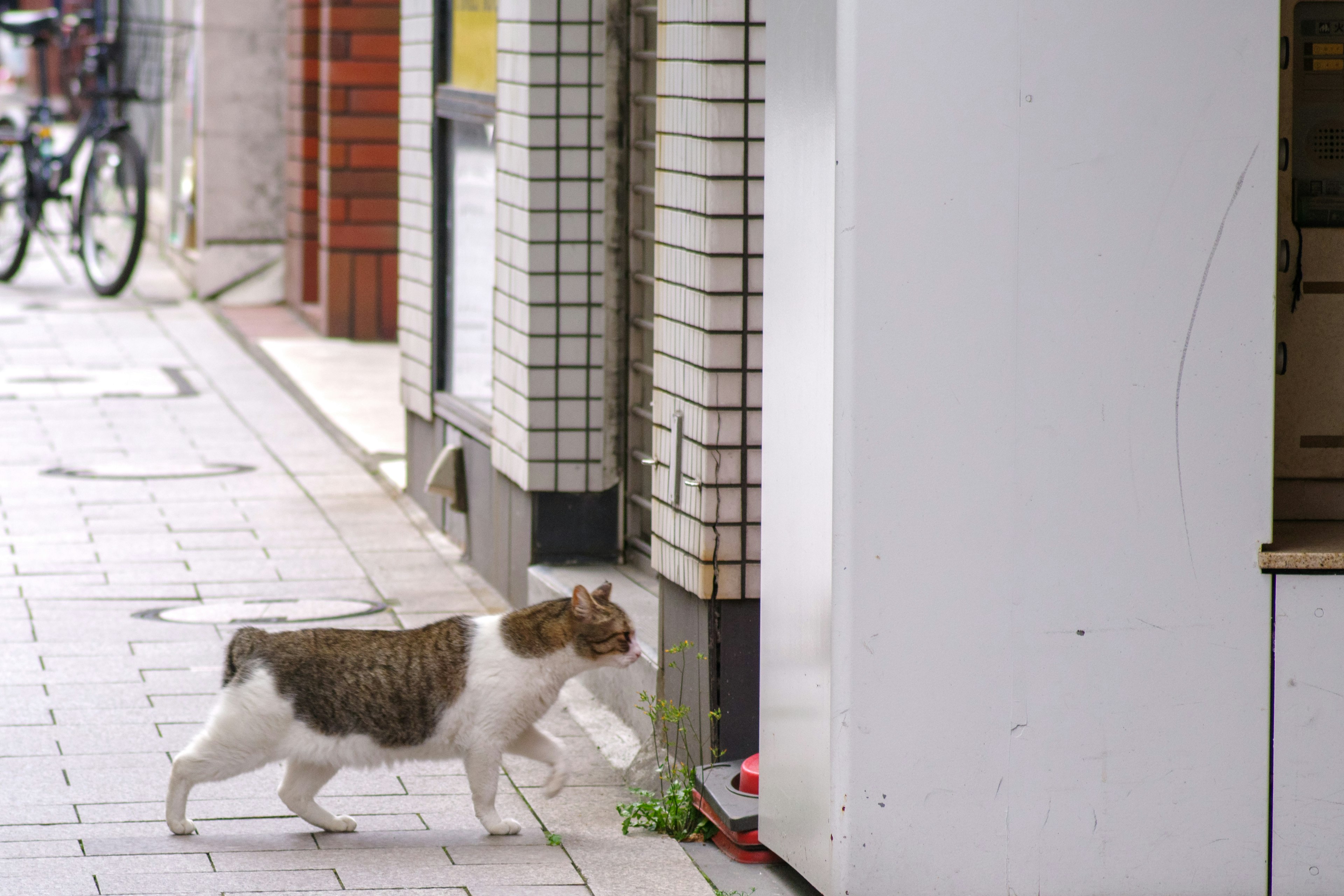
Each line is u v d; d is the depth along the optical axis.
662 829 7.23
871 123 5.83
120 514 12.89
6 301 24.06
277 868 6.61
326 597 10.84
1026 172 5.88
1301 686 6.11
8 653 9.43
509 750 7.31
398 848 6.92
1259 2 5.89
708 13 7.29
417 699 6.91
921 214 5.87
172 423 16.39
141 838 6.93
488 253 11.63
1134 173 5.92
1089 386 5.96
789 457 6.46
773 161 6.55
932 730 6.04
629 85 9.83
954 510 5.96
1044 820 6.11
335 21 20.86
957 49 5.83
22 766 7.71
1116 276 5.94
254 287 24.67
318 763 6.99
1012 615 6.02
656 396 8.10
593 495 10.20
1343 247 6.54
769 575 6.70
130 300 24.53
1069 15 5.85
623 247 9.95
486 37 11.36
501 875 6.62
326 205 21.14
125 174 24.52
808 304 6.22
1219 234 5.95
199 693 8.81
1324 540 6.28
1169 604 6.05
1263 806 6.15
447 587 11.15
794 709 6.46
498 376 10.69
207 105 24.36
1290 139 6.48
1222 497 6.04
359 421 16.36
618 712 8.74
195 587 10.99
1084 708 6.07
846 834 6.05
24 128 26.17
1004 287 5.91
